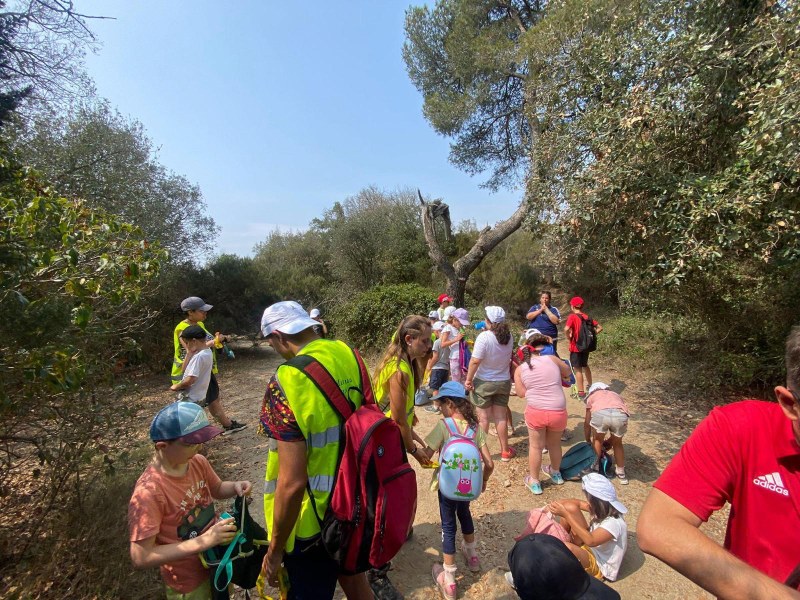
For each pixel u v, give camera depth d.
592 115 5.87
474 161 17.17
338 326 11.64
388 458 2.05
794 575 1.10
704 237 4.92
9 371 2.68
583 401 7.02
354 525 1.93
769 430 1.21
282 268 18.88
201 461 2.36
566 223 5.81
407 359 3.13
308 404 1.93
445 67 15.63
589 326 7.15
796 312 6.18
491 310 4.88
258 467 5.07
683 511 1.21
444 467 3.05
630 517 3.97
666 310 8.18
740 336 6.85
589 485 3.26
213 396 5.99
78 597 2.75
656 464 4.91
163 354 10.07
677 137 5.36
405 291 11.15
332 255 17.78
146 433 5.78
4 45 3.41
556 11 9.10
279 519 1.91
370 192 18.38
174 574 2.12
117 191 9.81
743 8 5.12
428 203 15.18
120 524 3.29
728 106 5.18
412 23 15.60
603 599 1.84
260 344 13.66
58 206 3.50
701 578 1.07
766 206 4.58
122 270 3.37
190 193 12.20
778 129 4.04
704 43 4.98
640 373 8.16
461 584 3.19
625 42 5.98
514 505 4.18
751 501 1.22
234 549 2.12
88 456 3.46
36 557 2.98
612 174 5.21
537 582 1.72
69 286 2.83
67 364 2.76
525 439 5.65
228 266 13.53
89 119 10.00
